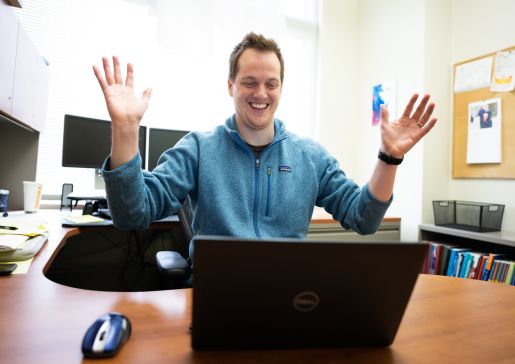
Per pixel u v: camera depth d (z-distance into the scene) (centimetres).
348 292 47
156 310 62
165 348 49
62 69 217
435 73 234
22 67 154
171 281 120
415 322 63
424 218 229
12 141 198
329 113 290
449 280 91
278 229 109
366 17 291
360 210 98
